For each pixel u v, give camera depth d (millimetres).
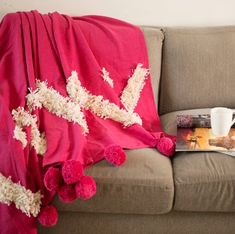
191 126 1559
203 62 1754
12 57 1535
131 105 1651
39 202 1304
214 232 1413
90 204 1342
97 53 1661
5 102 1404
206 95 1765
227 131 1452
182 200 1327
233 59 1743
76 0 1889
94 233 1444
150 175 1317
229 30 1796
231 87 1749
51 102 1472
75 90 1505
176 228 1420
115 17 1915
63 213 1419
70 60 1557
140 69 1711
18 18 1562
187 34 1791
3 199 1282
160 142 1465
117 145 1368
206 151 1405
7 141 1323
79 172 1248
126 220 1419
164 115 1783
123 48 1690
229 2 1869
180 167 1362
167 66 1792
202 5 1887
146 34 1792
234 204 1317
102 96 1573
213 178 1299
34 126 1397
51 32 1574
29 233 1305
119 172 1326
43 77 1508
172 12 1909
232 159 1354
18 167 1294
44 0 1885
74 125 1438
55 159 1329
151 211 1351
